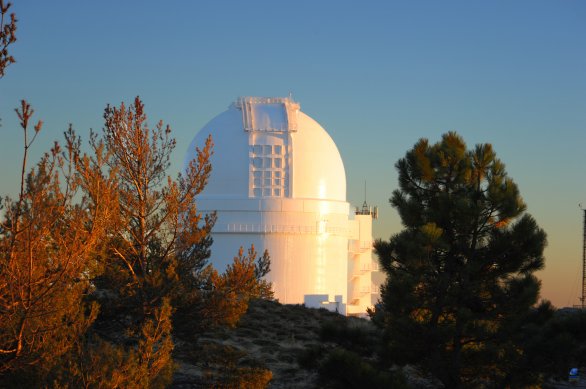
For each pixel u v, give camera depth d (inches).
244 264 3700.8
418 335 3499.0
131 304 3422.7
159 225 3592.5
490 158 3722.9
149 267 3585.1
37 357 2373.3
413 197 3818.9
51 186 2337.6
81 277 2832.2
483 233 3656.5
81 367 2456.9
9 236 2305.6
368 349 3735.2
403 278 3476.9
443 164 3698.3
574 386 4220.0
